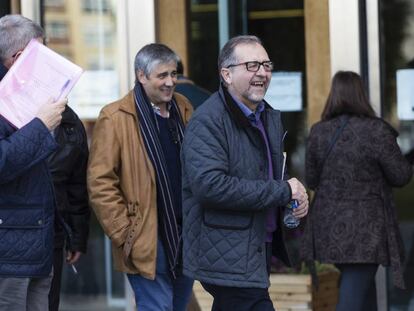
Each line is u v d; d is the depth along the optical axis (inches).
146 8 326.0
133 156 244.1
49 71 208.4
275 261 305.1
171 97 246.4
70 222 254.2
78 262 331.0
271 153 215.6
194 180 206.8
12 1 330.3
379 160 266.4
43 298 221.1
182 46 329.4
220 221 208.5
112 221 242.2
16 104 206.7
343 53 314.2
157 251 244.1
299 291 294.2
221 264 207.9
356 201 268.2
